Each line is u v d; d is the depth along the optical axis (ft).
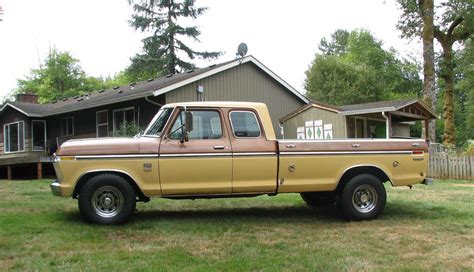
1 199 31.94
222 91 63.10
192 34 130.62
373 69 153.99
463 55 102.22
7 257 17.62
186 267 16.49
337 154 24.82
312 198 29.07
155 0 128.36
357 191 25.18
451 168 54.49
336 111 61.82
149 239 20.54
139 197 24.49
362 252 18.63
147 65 127.85
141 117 60.95
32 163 56.34
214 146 23.53
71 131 73.61
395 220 25.13
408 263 17.21
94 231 21.68
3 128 82.69
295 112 67.05
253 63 66.59
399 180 25.67
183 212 27.32
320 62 140.87
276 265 16.80
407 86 164.86
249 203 30.53
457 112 171.42
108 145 23.03
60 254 18.04
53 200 31.37
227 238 20.84
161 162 23.11
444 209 28.32
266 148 23.99
